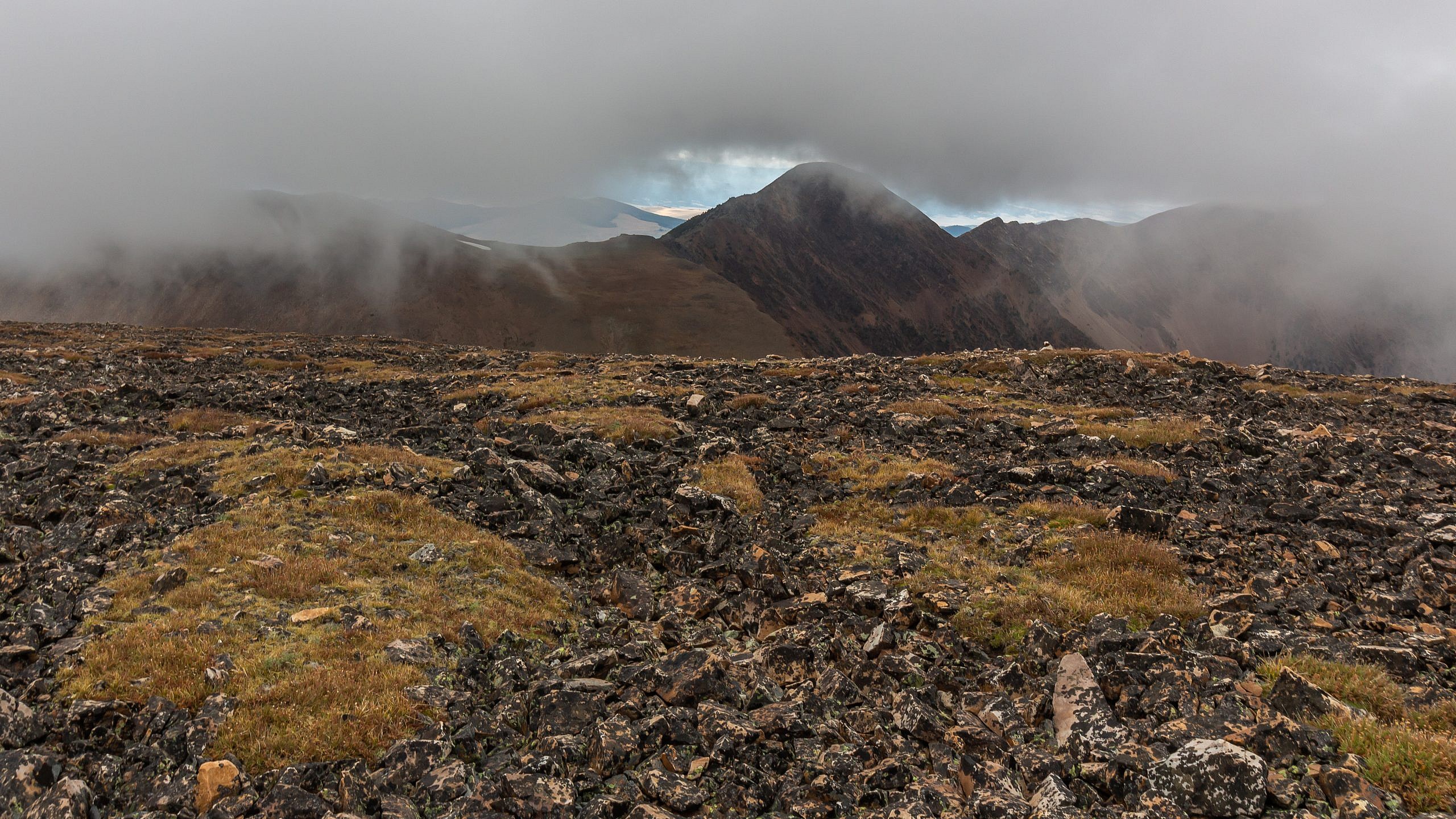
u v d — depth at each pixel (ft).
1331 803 32.81
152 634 47.26
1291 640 50.42
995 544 75.41
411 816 33.42
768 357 240.32
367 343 358.23
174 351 267.80
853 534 80.33
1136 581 63.00
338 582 59.62
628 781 37.11
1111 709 42.93
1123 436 122.11
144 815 33.17
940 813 34.47
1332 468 105.70
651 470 103.45
